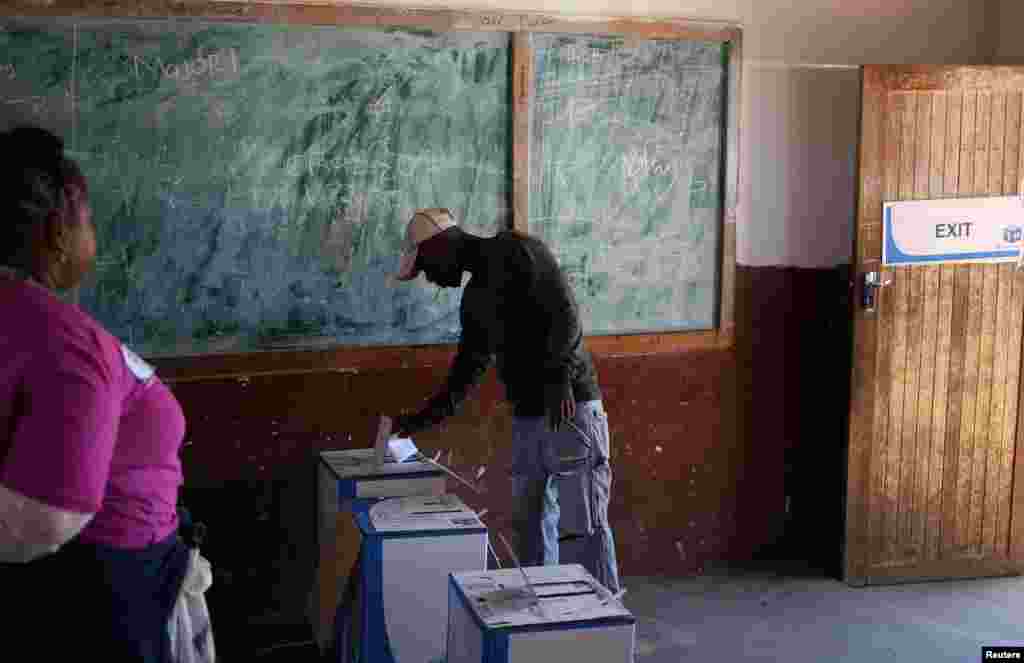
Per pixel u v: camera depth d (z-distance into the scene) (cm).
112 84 313
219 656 326
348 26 335
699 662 323
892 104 374
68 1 305
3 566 137
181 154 323
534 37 355
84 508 128
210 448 336
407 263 304
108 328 322
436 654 273
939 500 400
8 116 304
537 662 212
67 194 142
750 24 389
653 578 398
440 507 290
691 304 390
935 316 390
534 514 318
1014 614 368
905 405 392
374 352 350
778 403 408
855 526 392
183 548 156
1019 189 392
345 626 289
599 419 314
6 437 130
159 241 324
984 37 419
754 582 395
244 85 326
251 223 333
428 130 348
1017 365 400
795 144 400
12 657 138
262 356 338
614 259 377
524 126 357
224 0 321
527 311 299
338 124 338
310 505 349
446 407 311
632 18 366
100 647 141
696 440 398
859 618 362
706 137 383
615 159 372
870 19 404
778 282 403
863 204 376
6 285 134
